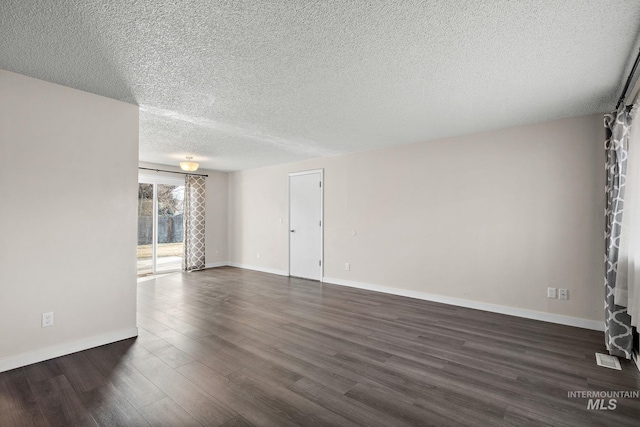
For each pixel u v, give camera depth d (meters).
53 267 2.66
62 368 2.46
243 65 2.37
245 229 7.42
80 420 1.84
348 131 4.14
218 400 2.04
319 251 5.95
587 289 3.42
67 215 2.74
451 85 2.71
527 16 1.77
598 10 1.71
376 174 5.14
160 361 2.59
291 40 2.04
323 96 2.96
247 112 3.41
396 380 2.30
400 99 3.04
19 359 2.47
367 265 5.25
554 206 3.63
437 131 4.11
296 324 3.51
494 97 2.97
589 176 3.44
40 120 2.60
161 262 6.79
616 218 2.73
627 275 2.53
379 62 2.32
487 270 4.06
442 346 2.91
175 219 7.10
